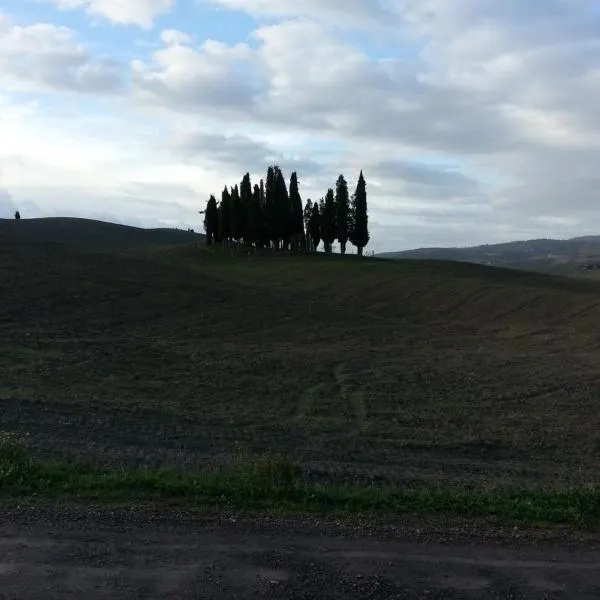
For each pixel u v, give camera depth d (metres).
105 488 6.58
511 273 57.31
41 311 30.62
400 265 60.81
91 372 18.84
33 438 10.77
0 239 57.03
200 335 28.22
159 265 53.47
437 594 4.41
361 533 5.53
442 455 11.77
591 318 34.19
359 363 22.80
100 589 4.29
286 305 39.62
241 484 6.75
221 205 86.44
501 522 6.01
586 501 6.70
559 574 4.81
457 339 29.78
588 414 15.49
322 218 81.00
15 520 5.50
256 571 4.64
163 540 5.17
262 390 17.91
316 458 11.01
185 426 12.95
